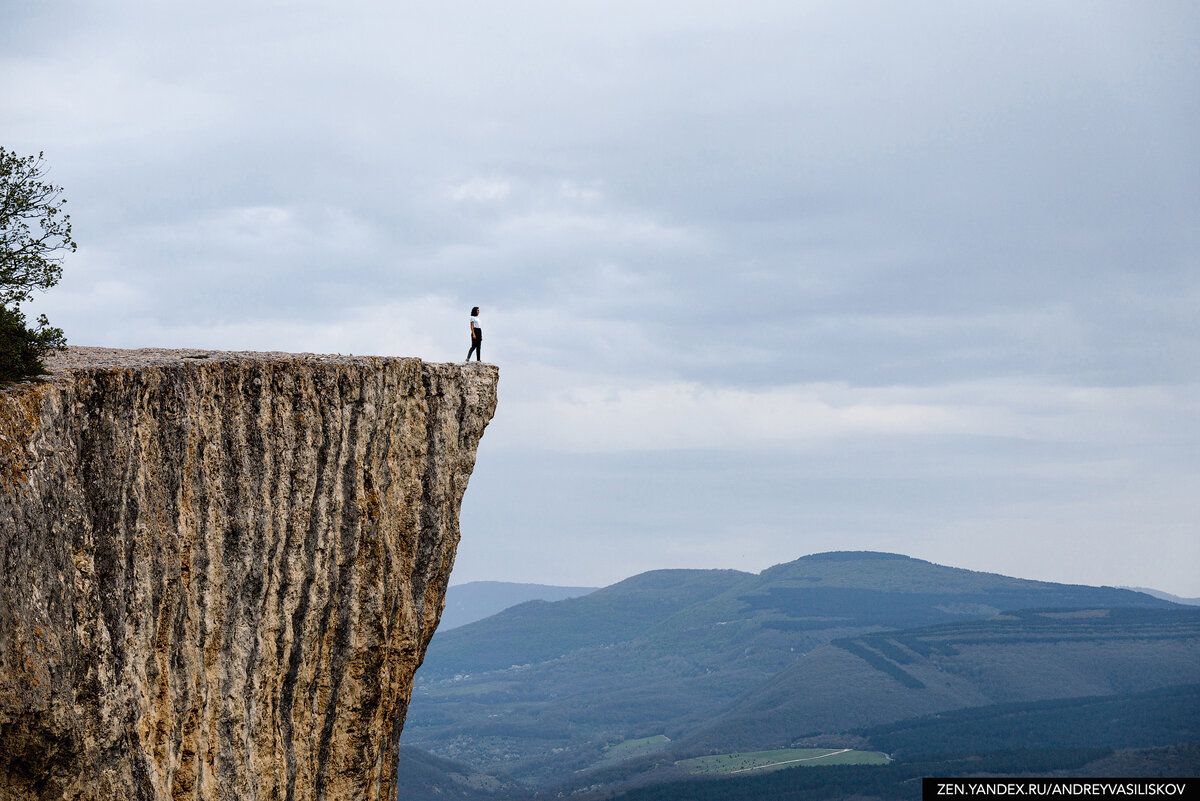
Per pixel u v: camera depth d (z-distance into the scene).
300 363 46.72
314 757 46.94
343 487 48.53
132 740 35.38
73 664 32.41
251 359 44.66
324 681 47.62
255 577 42.78
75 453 34.44
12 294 40.59
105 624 34.56
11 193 40.84
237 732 41.28
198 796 39.12
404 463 53.12
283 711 44.88
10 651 29.52
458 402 56.16
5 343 34.16
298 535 45.28
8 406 31.88
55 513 32.56
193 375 40.75
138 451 37.31
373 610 49.47
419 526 53.44
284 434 45.12
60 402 34.09
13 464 31.20
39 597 31.09
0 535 29.78
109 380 36.38
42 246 41.94
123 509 36.19
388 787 52.28
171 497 38.91
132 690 35.66
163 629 38.03
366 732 49.34
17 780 30.86
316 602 46.41
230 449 42.47
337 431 47.97
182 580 39.12
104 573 34.97
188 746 39.09
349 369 49.09
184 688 39.03
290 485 45.22
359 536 48.94
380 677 49.84
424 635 54.22
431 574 54.09
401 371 52.81
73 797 32.25
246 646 42.19
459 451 56.19
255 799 41.81
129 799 34.47
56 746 31.00
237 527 42.03
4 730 29.50
